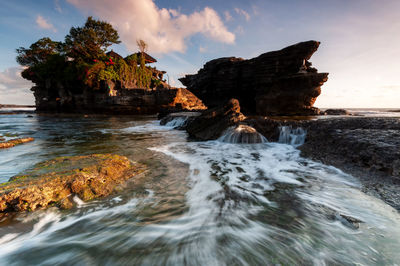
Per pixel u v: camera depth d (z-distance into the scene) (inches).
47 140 386.3
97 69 1413.6
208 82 1069.1
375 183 144.8
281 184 154.9
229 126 384.8
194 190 144.8
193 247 84.7
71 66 1505.9
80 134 481.7
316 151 242.4
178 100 1646.2
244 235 91.7
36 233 95.9
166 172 185.3
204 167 204.2
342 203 118.9
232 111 425.1
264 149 293.6
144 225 101.3
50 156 246.4
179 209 117.0
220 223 102.1
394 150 171.5
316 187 145.6
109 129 596.1
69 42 1563.7
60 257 81.5
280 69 823.7
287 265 73.5
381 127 252.7
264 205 120.5
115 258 80.1
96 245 87.4
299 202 122.7
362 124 274.7
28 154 258.2
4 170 188.7
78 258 80.7
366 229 91.7
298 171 185.3
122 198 130.5
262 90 880.9
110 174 158.7
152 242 88.6
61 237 92.8
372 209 110.1
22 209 110.2
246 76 941.2
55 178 133.6
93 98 1503.4
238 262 76.1
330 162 201.2
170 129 595.8
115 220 106.0
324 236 88.4
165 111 1041.5
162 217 108.7
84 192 130.7
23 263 78.6
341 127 280.7
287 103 835.4
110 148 303.6
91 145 330.0
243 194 137.5
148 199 129.7
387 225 94.8
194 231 95.8
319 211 110.6
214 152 276.5
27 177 136.1
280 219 104.3
